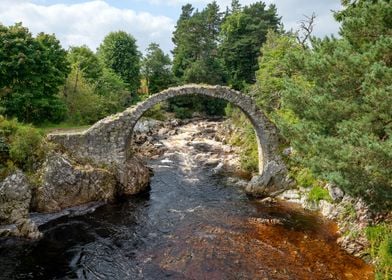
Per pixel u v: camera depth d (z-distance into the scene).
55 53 33.38
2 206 16.00
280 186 21.94
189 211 19.25
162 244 15.23
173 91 21.91
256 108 22.59
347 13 14.65
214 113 60.12
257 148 27.38
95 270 13.16
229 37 58.19
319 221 17.59
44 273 12.90
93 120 36.56
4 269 13.05
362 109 11.91
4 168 16.88
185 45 62.09
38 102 28.02
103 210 19.22
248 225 17.16
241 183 24.22
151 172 26.39
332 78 12.84
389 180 10.62
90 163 20.86
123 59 54.94
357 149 10.30
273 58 30.88
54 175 18.47
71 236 16.02
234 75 57.69
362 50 12.62
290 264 13.37
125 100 47.53
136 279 12.47
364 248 14.05
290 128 15.93
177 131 43.91
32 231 15.62
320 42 15.04
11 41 25.94
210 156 31.77
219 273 12.73
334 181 11.38
